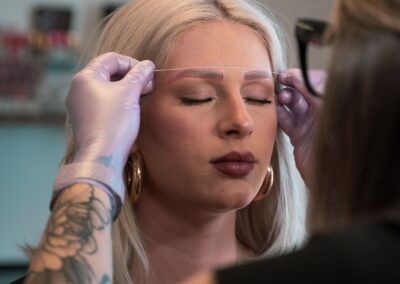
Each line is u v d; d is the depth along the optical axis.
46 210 2.75
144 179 1.09
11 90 2.80
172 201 1.08
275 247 1.21
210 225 1.09
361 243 0.60
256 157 1.06
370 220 0.63
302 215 1.24
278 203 1.21
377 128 0.62
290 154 1.20
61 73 2.83
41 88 2.82
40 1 2.82
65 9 2.82
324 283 0.60
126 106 0.98
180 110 1.04
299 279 0.60
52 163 2.82
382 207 0.62
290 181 1.21
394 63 0.61
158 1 1.09
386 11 0.62
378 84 0.62
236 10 1.08
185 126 1.04
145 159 1.08
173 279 1.11
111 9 2.80
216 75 1.04
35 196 2.76
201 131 1.04
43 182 2.79
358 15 0.63
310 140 1.14
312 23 0.81
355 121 0.63
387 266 0.59
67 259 0.85
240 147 1.03
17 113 2.81
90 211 0.89
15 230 2.69
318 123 0.68
